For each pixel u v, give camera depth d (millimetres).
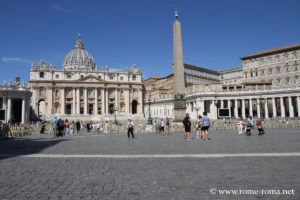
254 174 7512
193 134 26438
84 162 9891
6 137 24344
